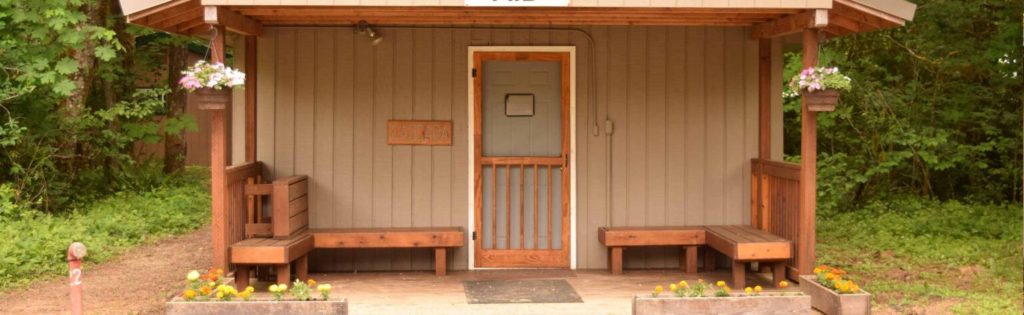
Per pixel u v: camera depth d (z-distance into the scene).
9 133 11.41
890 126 12.79
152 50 17.36
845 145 14.08
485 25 8.42
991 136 13.23
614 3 6.61
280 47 8.33
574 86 8.48
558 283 7.80
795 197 7.52
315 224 8.39
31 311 7.14
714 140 8.59
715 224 8.62
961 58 12.08
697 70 8.55
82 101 12.97
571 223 8.55
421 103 8.42
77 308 5.30
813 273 7.19
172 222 12.28
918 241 10.31
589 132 8.52
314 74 8.35
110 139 13.86
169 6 6.79
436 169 8.45
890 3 6.88
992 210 12.28
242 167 7.57
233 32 8.02
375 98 8.40
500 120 8.52
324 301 5.75
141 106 14.80
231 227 7.21
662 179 8.58
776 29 7.82
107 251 10.05
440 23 8.33
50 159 12.61
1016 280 8.25
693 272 8.34
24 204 11.21
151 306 7.20
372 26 8.34
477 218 8.48
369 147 8.41
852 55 13.29
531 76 8.50
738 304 5.82
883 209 12.86
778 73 8.62
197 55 22.59
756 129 8.61
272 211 7.55
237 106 8.27
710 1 6.71
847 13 7.17
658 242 8.22
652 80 8.54
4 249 8.73
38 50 11.51
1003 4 11.45
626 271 8.52
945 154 12.71
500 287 7.62
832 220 12.69
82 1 11.56
